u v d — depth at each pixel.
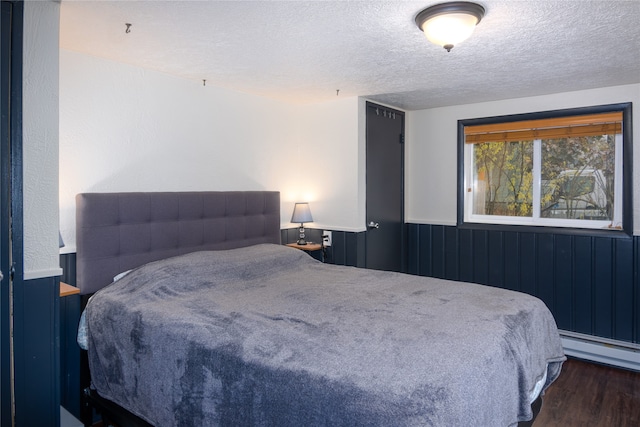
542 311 2.31
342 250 3.93
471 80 3.24
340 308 2.14
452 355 1.54
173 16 2.06
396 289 2.53
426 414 1.24
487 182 4.21
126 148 2.82
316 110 4.05
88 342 2.32
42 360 1.92
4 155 1.79
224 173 3.46
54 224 1.96
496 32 2.25
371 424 1.26
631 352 3.32
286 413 1.45
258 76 3.11
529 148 3.96
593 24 2.14
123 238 2.69
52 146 1.94
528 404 1.77
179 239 3.01
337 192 3.95
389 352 1.57
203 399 1.72
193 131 3.22
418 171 4.54
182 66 2.87
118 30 2.24
